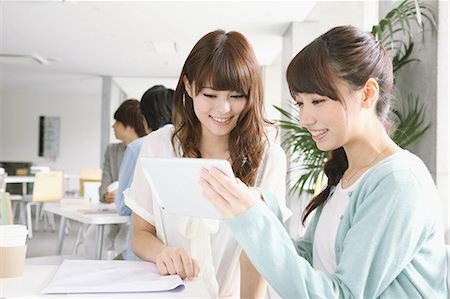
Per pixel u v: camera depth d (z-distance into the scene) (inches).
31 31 258.5
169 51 296.0
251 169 57.9
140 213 59.7
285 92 245.3
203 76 51.8
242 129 56.2
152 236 58.2
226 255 58.8
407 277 36.6
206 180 37.4
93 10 217.9
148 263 52.0
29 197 290.5
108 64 343.6
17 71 380.8
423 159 105.6
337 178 45.5
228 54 51.6
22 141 491.8
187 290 42.4
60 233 134.0
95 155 499.2
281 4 201.6
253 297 56.3
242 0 198.5
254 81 53.4
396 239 35.4
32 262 104.0
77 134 497.7
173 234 58.2
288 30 238.5
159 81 410.0
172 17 225.5
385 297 36.6
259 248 35.7
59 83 437.4
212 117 54.2
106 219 110.7
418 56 109.1
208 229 55.7
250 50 53.3
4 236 46.0
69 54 314.5
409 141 103.4
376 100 39.0
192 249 55.5
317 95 37.9
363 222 36.3
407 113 112.6
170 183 41.9
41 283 44.1
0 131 489.7
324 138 39.2
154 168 41.6
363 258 35.4
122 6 210.2
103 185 147.3
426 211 36.3
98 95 500.1
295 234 210.4
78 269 48.1
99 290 41.3
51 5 212.1
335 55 37.4
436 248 37.6
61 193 286.5
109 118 390.6
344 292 35.5
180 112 59.6
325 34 39.5
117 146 148.8
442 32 99.4
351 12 194.1
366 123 39.4
